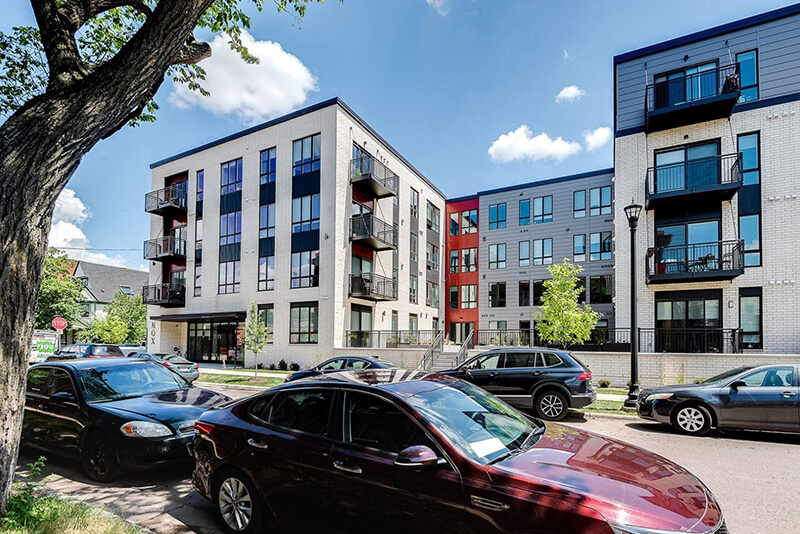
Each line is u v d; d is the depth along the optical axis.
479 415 3.52
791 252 14.66
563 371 9.30
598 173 28.08
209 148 27.34
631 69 17.73
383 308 26.19
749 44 15.84
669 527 2.36
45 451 6.09
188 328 28.58
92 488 5.08
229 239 25.89
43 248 3.26
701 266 15.66
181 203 28.39
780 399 7.20
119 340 32.00
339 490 3.23
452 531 2.74
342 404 3.56
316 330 22.02
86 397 5.75
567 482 2.65
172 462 5.17
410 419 3.21
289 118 24.14
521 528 2.53
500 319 30.97
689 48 16.77
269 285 23.91
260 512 3.64
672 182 16.50
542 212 29.89
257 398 4.14
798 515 4.37
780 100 15.17
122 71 3.33
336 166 22.39
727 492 5.00
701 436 7.71
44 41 3.46
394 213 27.95
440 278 33.72
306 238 22.88
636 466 3.04
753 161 15.50
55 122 3.09
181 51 4.28
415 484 2.92
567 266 18.00
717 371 13.16
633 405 10.02
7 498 3.34
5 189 2.95
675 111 15.89
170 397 6.12
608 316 26.67
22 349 3.18
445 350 20.67
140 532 3.62
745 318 15.24
